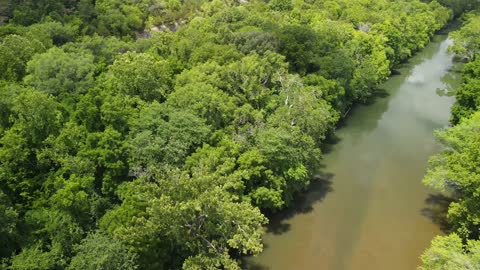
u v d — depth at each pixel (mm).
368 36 101625
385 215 59750
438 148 76562
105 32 97062
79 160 47531
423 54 129500
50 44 77312
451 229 55781
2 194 42125
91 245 40188
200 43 80312
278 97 69000
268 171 55500
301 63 81875
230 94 66562
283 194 58344
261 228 56906
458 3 161250
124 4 110250
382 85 106375
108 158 48750
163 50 80375
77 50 74625
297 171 57156
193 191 42156
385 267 51250
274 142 56094
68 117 54406
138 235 40688
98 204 46906
